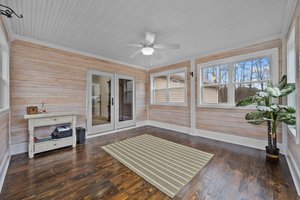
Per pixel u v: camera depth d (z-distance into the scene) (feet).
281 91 7.69
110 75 15.40
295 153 6.89
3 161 7.36
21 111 9.78
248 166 7.75
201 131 13.82
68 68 12.16
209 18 7.66
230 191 5.73
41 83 10.70
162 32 9.23
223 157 8.95
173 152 9.75
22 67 9.86
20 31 9.11
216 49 12.36
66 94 12.03
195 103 14.29
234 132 11.71
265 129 10.26
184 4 6.49
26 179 6.53
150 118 19.34
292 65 8.27
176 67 16.16
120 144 11.41
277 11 7.07
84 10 6.92
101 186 6.07
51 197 5.41
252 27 8.64
